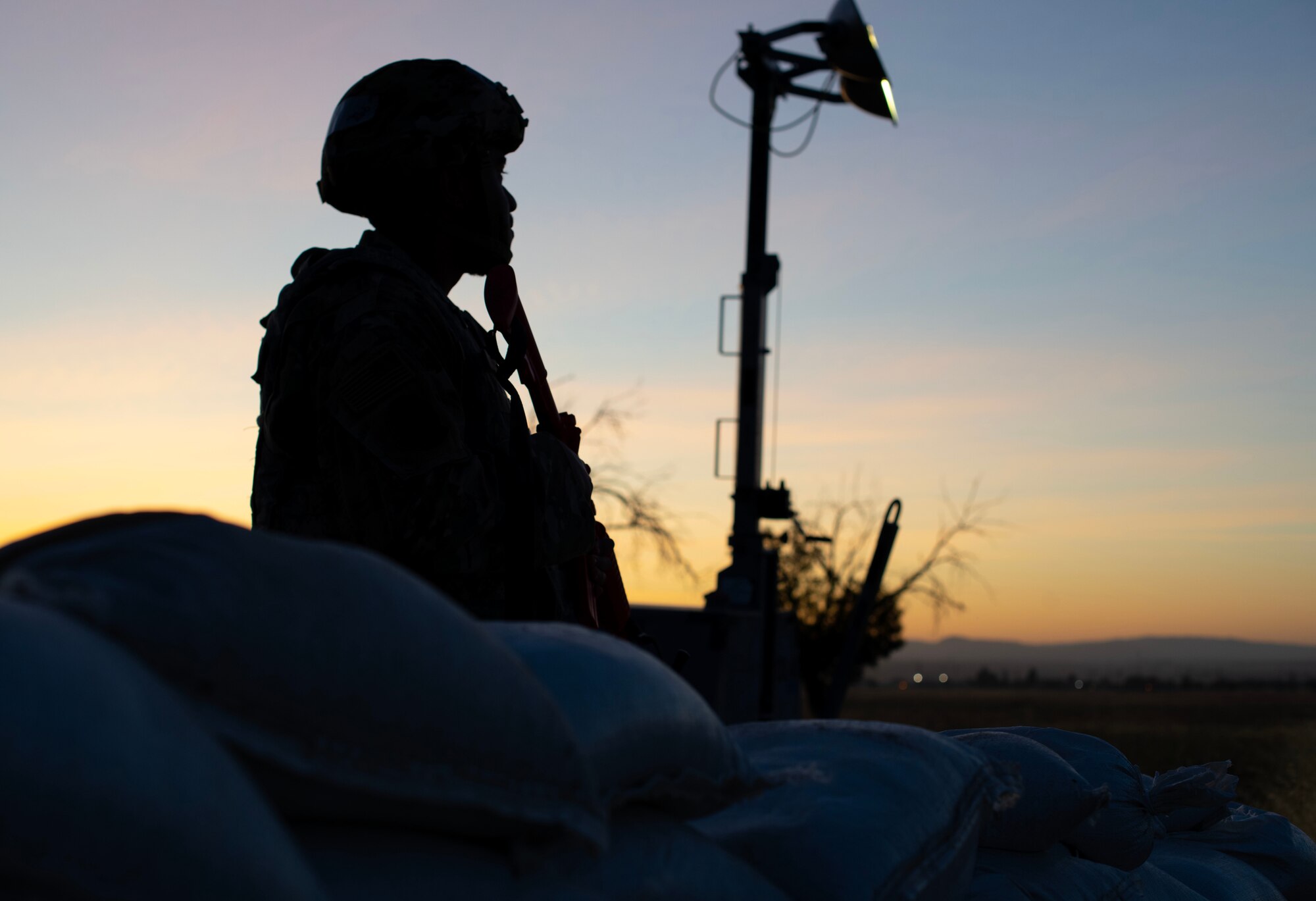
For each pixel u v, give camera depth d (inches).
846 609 732.0
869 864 54.3
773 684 358.9
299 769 28.0
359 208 68.7
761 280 361.1
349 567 31.0
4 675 18.9
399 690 30.2
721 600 352.5
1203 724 512.1
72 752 19.0
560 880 37.4
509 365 67.2
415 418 57.9
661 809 47.6
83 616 24.3
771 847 54.2
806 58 365.1
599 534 71.1
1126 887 88.7
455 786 31.6
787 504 356.5
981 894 73.2
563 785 35.4
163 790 20.1
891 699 1454.2
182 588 26.2
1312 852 116.6
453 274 70.2
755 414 357.4
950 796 64.1
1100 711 922.7
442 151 66.7
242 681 26.8
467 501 58.9
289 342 61.4
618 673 43.2
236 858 21.0
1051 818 78.5
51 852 18.8
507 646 42.7
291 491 61.5
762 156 368.2
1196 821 114.2
